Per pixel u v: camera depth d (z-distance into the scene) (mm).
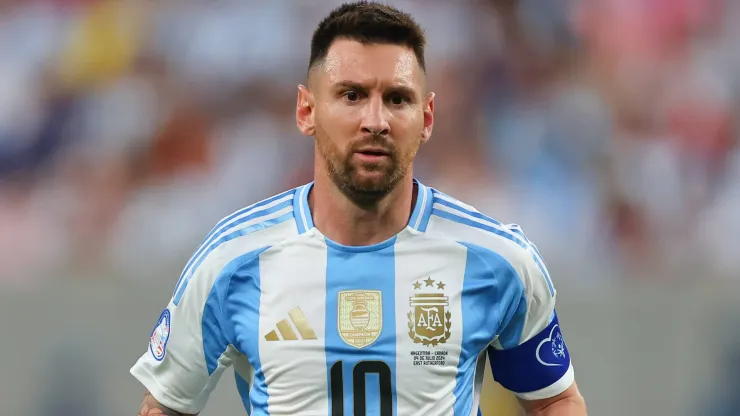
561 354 11133
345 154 9773
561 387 11102
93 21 31000
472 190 29094
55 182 28562
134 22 31031
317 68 10109
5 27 30875
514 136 30125
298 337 10180
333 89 9828
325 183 10375
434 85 30594
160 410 11023
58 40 30828
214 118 30156
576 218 28719
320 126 10023
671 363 20469
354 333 10172
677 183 29562
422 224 10547
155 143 29500
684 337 20547
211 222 28469
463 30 31438
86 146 29250
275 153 29641
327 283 10305
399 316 10234
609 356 20516
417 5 31516
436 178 29281
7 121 29297
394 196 10312
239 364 10742
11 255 27078
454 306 10305
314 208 10680
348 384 10117
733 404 20281
